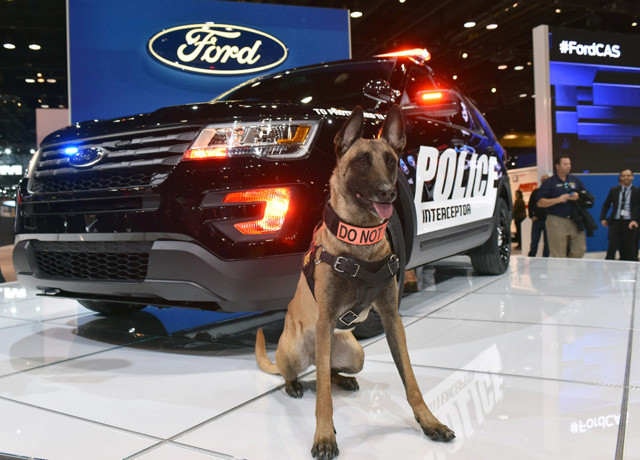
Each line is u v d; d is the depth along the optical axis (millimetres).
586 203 7309
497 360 2369
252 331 3176
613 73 9367
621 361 2297
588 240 9539
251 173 2434
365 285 1664
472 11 12625
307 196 2480
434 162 3461
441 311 3471
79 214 2672
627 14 12703
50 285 2918
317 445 1512
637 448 1486
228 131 2480
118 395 2078
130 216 2506
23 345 2902
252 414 1862
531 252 9555
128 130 2641
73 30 6582
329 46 7527
